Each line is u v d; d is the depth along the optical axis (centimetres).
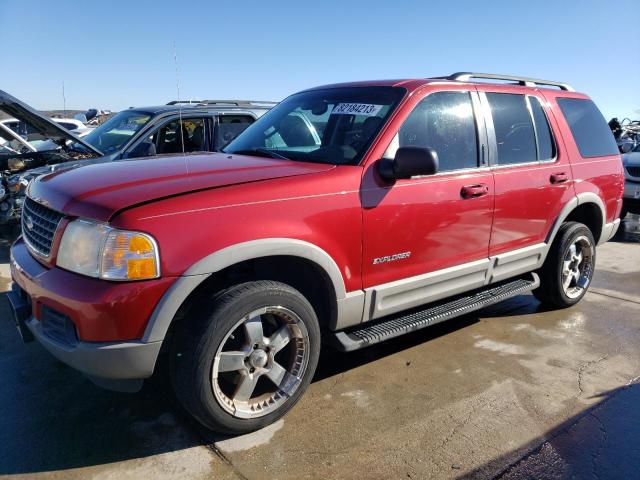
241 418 286
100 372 254
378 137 336
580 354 410
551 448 291
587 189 488
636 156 991
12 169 685
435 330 452
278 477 262
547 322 476
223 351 282
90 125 1571
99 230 253
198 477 261
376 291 334
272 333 300
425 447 288
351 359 392
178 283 254
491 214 396
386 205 328
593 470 274
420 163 308
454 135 380
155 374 359
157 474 262
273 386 305
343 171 316
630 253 764
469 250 389
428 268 364
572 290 510
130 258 247
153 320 252
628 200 963
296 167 319
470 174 380
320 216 300
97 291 248
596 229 525
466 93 397
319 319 335
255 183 287
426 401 335
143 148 623
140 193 266
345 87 407
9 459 270
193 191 271
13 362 371
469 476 267
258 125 431
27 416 308
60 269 270
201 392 270
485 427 308
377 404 330
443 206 359
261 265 311
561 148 466
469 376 369
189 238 258
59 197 287
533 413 324
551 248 479
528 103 449
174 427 300
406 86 370
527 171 425
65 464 268
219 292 275
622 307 521
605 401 340
